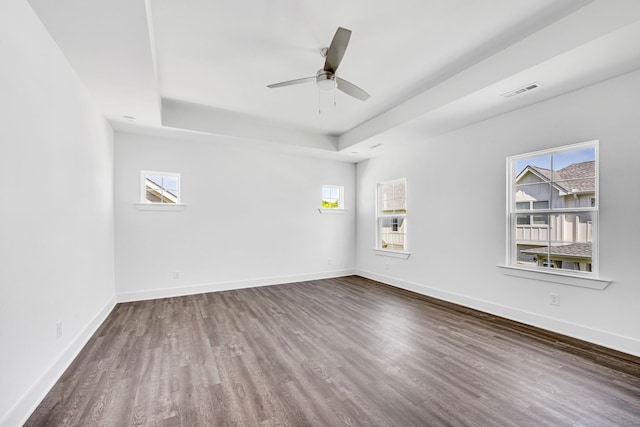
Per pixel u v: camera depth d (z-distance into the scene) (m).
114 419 1.66
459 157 3.92
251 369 2.23
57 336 2.08
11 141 1.55
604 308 2.59
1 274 1.46
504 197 3.39
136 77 2.48
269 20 2.16
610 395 1.88
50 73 1.97
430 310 3.69
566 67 2.34
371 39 2.41
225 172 4.78
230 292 4.62
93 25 1.81
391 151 5.14
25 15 1.66
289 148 4.96
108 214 3.61
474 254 3.74
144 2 1.63
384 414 1.71
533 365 2.27
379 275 5.44
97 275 3.08
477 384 2.02
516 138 3.26
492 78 2.63
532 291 3.12
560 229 2.96
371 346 2.63
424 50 2.57
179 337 2.84
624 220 2.48
